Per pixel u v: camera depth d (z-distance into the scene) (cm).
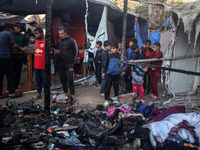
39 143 247
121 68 419
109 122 312
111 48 415
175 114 288
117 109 332
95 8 775
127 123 280
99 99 475
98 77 621
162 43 941
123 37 405
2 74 464
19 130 285
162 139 232
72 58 453
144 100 474
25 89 577
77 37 831
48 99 341
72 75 461
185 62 507
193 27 462
